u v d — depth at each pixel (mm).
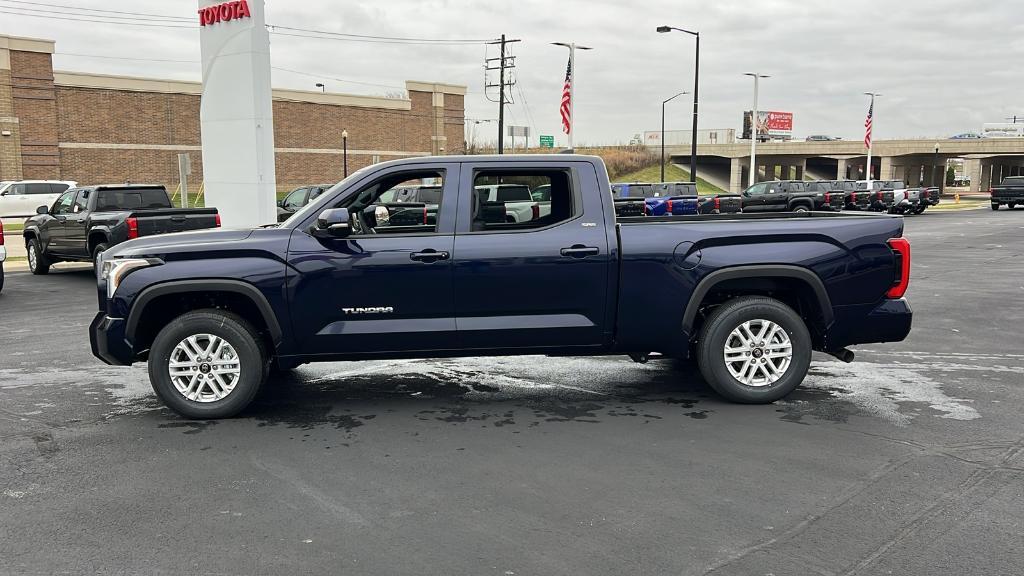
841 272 6031
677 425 5648
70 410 6113
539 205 6293
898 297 6164
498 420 5809
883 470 4699
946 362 7672
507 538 3807
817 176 122875
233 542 3777
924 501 4230
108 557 3629
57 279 15172
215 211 13609
